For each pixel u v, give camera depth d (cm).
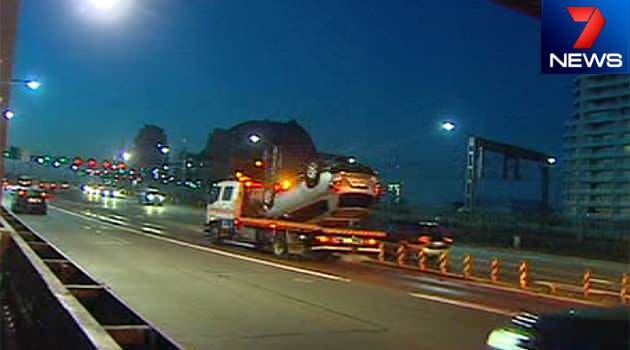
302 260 3012
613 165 6275
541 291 2281
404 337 1304
